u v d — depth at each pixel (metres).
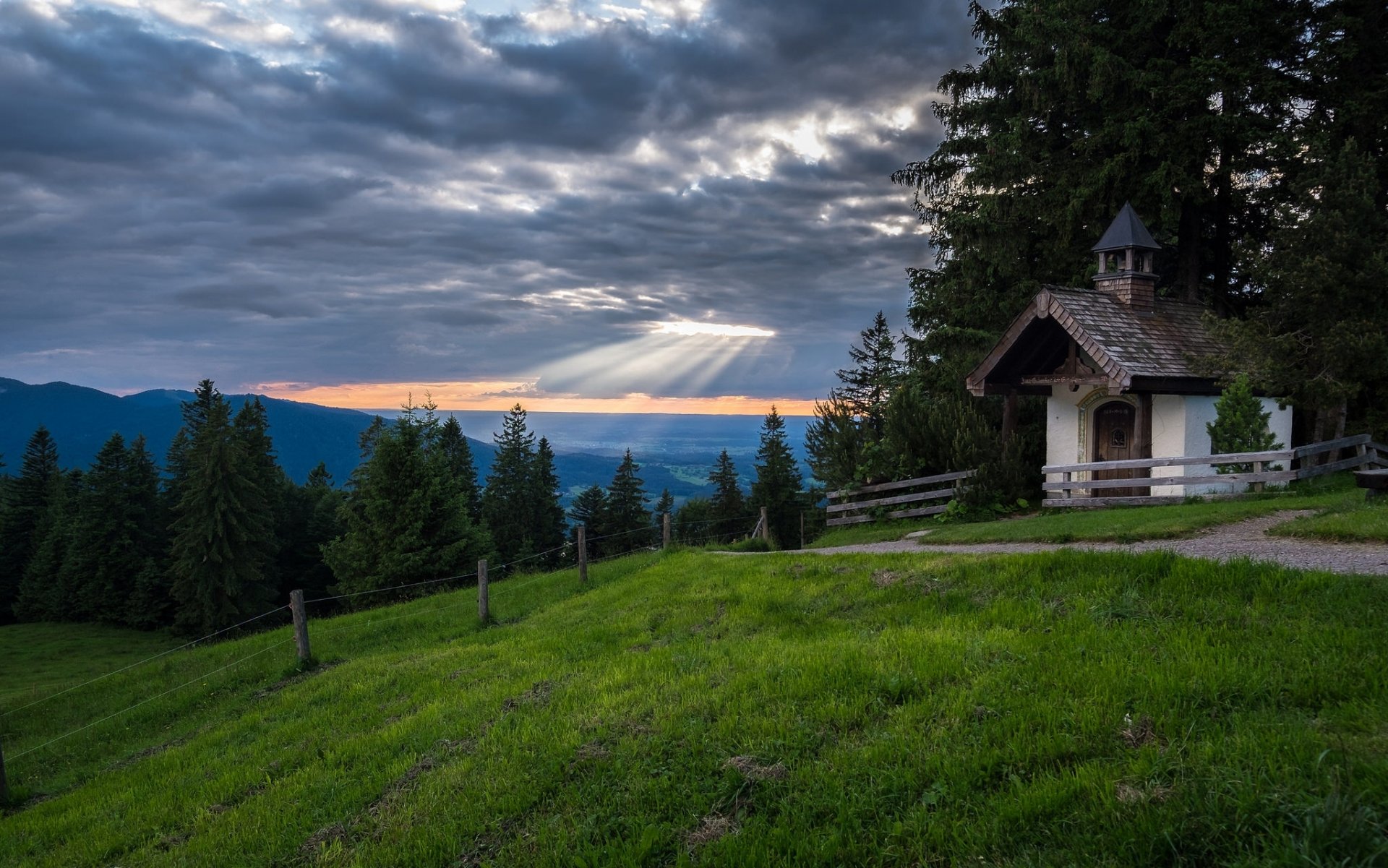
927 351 29.45
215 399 81.44
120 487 67.31
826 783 5.42
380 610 20.45
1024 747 5.30
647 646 10.27
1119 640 6.82
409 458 38.78
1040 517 17.91
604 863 5.17
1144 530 13.11
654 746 6.52
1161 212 24.14
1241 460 16.58
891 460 22.83
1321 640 6.01
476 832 5.93
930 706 6.23
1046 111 26.75
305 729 10.20
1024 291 26.92
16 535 78.25
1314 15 23.31
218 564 60.25
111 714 15.65
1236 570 7.82
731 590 12.05
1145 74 23.91
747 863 4.80
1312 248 18.23
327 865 6.00
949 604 9.19
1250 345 18.44
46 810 9.82
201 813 7.84
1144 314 20.53
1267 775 4.30
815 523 48.16
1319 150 20.19
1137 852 3.99
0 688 39.12
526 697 8.75
